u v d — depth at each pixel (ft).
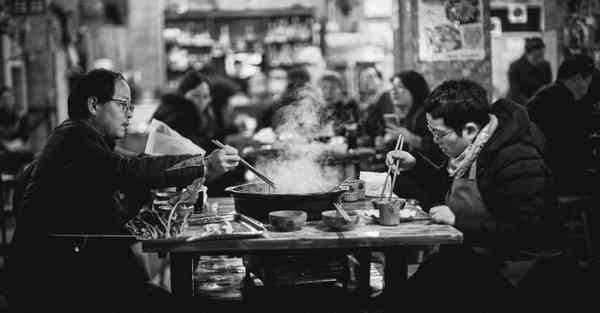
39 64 31.35
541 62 22.20
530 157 9.52
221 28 43.42
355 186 11.25
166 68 42.70
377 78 25.46
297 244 8.50
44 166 9.73
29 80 31.53
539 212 9.33
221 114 30.45
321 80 23.25
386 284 10.09
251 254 9.64
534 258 9.58
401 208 10.42
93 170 9.67
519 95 22.76
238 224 9.46
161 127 11.69
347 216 8.93
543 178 9.49
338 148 18.17
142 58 41.37
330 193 9.66
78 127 9.79
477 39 18.40
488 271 9.75
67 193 9.76
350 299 10.22
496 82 25.71
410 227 9.21
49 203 9.73
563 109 15.65
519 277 9.50
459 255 9.97
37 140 31.50
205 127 23.49
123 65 40.86
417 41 18.47
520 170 9.41
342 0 38.78
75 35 34.68
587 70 15.64
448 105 9.70
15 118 27.81
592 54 19.47
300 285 10.22
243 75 42.88
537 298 9.58
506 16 26.03
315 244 8.53
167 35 42.14
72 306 9.62
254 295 10.19
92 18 38.60
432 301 9.82
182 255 8.98
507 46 25.62
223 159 9.68
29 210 9.73
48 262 9.62
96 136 9.84
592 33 19.51
